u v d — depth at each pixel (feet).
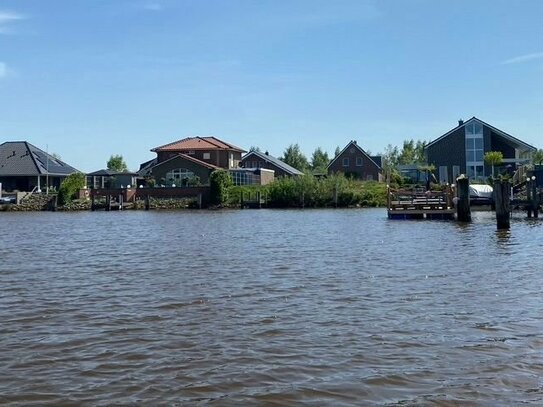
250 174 285.64
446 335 34.60
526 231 101.14
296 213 195.83
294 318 39.34
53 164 295.69
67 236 112.47
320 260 68.69
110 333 36.42
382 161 324.80
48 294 49.01
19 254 80.23
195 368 29.78
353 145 307.58
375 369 29.19
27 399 26.16
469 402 25.07
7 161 285.64
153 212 219.61
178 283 53.47
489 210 167.84
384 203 236.84
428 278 53.88
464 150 250.16
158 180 275.18
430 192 150.92
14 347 33.68
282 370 29.32
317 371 29.09
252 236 105.40
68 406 25.39
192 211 224.53
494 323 36.91
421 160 427.74
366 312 40.65
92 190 247.50
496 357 30.45
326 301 44.52
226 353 32.07
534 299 43.62
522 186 159.22
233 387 27.25
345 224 134.31
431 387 26.76
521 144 243.19
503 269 58.39
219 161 305.73
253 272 59.57
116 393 26.73
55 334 36.40
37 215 210.38
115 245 92.07
